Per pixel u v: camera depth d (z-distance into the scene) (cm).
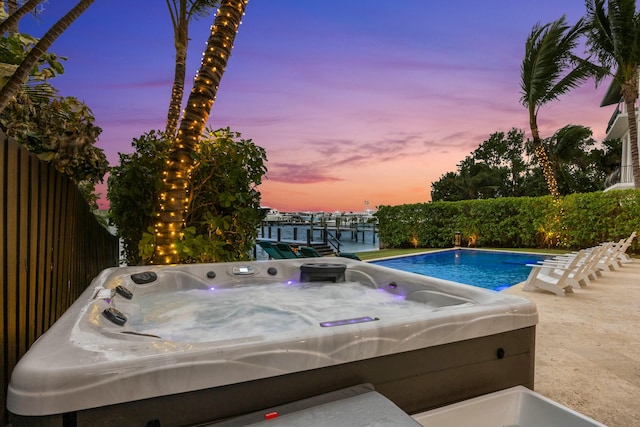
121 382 108
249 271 385
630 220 1015
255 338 131
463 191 2758
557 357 286
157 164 414
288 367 129
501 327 177
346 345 139
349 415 123
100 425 106
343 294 354
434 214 1401
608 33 1079
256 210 449
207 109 361
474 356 171
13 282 169
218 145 416
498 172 2795
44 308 221
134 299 296
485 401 169
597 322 380
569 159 2120
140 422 111
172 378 113
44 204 223
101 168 313
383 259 1054
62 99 286
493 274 909
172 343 126
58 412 101
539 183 2564
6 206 162
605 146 2481
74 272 316
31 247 197
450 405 163
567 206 1132
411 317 159
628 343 317
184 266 354
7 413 159
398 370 152
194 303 322
